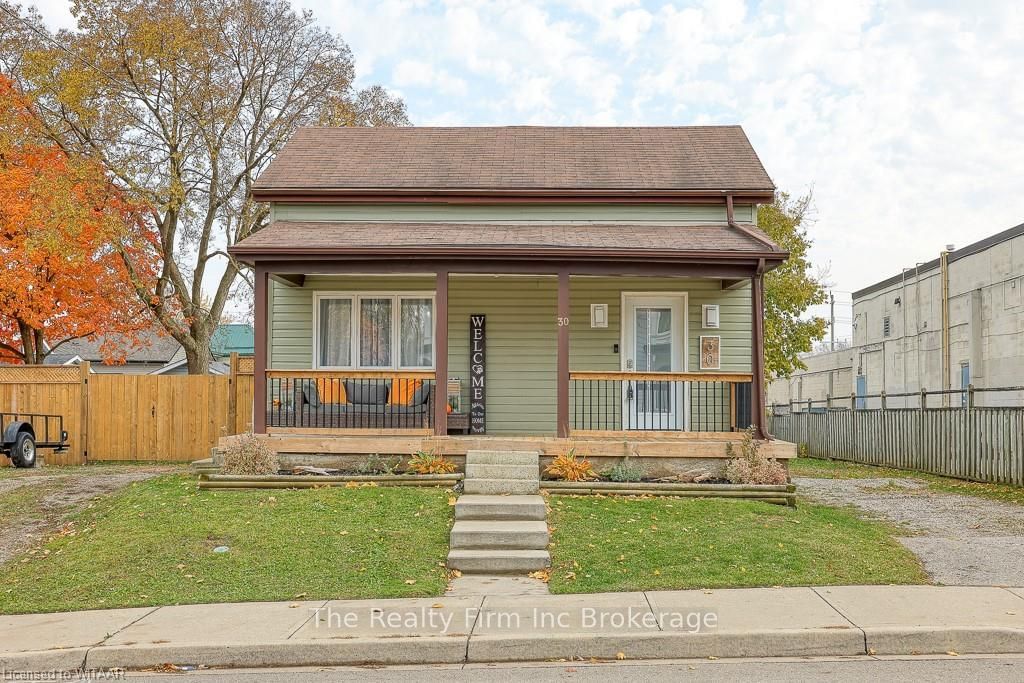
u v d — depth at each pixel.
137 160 20.61
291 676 5.83
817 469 18.09
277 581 7.73
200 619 6.78
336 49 24.19
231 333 39.62
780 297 26.34
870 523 10.15
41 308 19.52
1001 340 21.08
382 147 15.84
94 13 19.81
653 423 12.98
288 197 13.85
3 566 8.84
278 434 11.65
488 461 10.94
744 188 13.58
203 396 18.22
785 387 41.62
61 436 17.05
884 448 18.48
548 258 11.48
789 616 6.55
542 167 14.70
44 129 20.08
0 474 14.60
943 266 23.94
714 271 11.62
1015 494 12.63
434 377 12.05
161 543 8.62
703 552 8.26
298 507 9.70
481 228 13.30
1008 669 5.71
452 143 16.06
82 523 10.27
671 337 13.74
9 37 20.09
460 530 8.60
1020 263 20.16
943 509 11.34
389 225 13.51
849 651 6.13
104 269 20.38
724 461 11.20
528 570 8.14
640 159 15.03
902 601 6.96
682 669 5.81
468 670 5.88
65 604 7.30
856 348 32.00
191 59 20.39
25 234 18.62
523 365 13.79
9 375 17.66
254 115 23.84
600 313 13.67
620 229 13.30
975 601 6.94
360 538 8.69
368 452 11.27
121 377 18.05
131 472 14.78
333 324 13.88
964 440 15.04
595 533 8.85
